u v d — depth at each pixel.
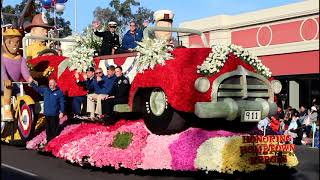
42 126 11.37
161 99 8.21
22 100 11.42
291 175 8.42
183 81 7.76
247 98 8.34
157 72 8.12
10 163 9.51
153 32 9.65
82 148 8.84
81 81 10.48
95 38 11.10
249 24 24.03
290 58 21.81
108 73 9.80
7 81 10.96
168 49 8.19
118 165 8.16
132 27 11.02
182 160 7.64
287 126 16.56
